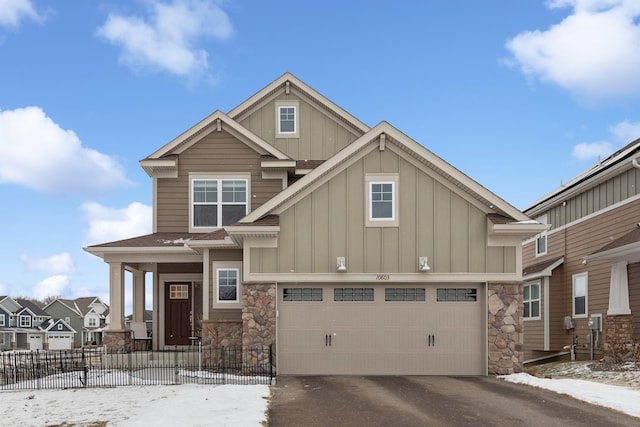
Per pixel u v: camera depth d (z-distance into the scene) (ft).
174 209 67.82
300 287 53.88
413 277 52.90
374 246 53.26
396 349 53.31
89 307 253.44
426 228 53.31
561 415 34.68
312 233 53.42
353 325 53.52
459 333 53.31
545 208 84.12
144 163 66.54
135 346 66.18
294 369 53.06
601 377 49.85
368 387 45.32
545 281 78.64
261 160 67.00
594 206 70.79
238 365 56.80
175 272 69.31
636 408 36.09
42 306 293.02
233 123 67.41
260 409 35.53
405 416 34.45
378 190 53.67
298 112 74.95
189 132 67.46
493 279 52.75
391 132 52.95
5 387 47.98
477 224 53.26
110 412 35.45
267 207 52.95
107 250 61.57
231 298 58.75
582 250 73.36
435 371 52.90
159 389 44.32
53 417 34.58
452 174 52.65
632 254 58.85
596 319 68.08
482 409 36.52
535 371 60.39
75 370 60.54
